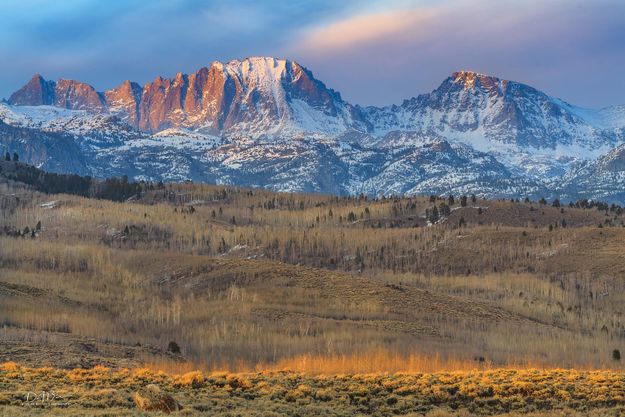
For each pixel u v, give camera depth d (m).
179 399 93.94
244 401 97.81
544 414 95.94
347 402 101.38
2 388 93.94
